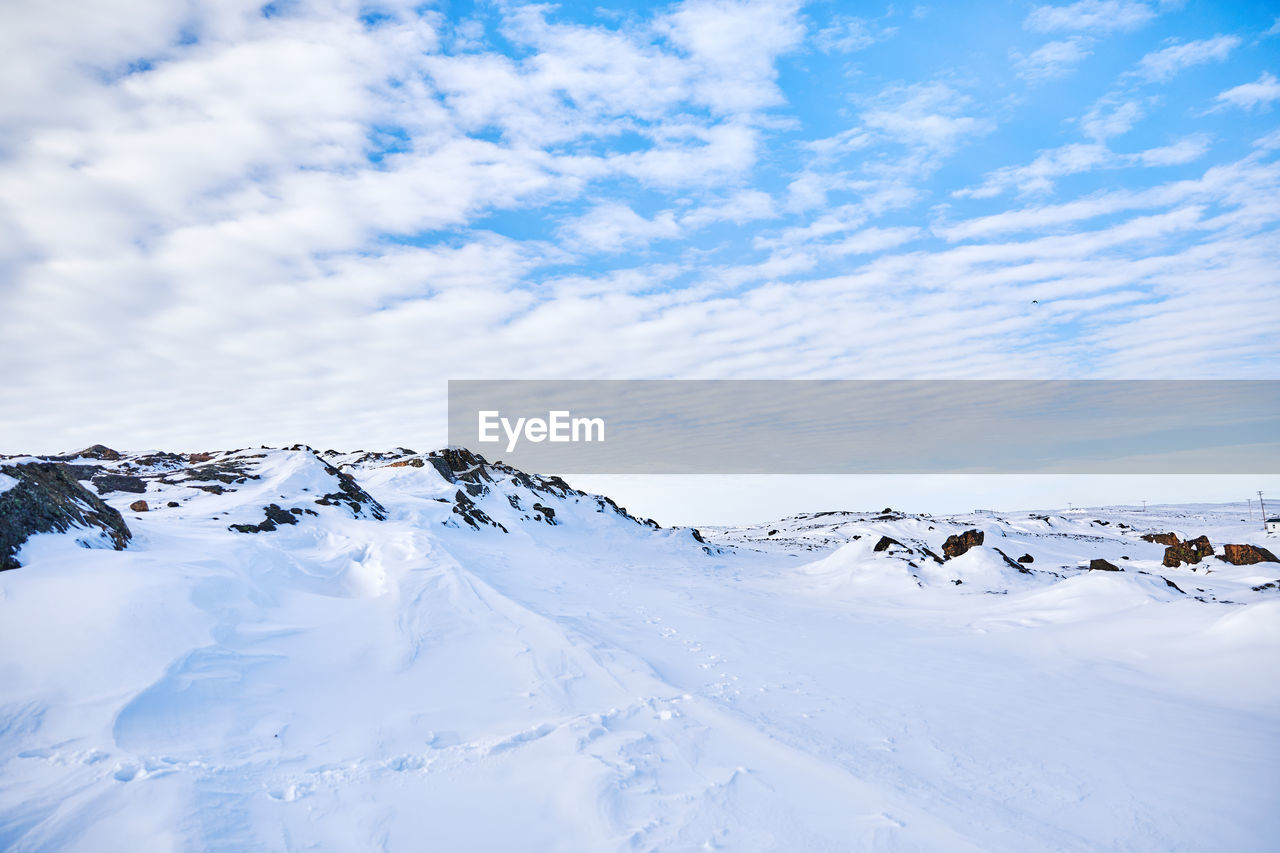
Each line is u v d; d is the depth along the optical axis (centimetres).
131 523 1302
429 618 1277
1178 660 1223
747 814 631
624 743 797
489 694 977
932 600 2280
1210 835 629
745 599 2375
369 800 611
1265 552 2386
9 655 718
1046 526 7888
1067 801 696
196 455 3177
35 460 1135
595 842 564
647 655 1344
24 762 581
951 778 752
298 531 1920
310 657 970
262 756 671
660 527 5522
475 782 667
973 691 1127
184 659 800
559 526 4459
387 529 2066
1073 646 1408
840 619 1959
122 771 569
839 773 744
